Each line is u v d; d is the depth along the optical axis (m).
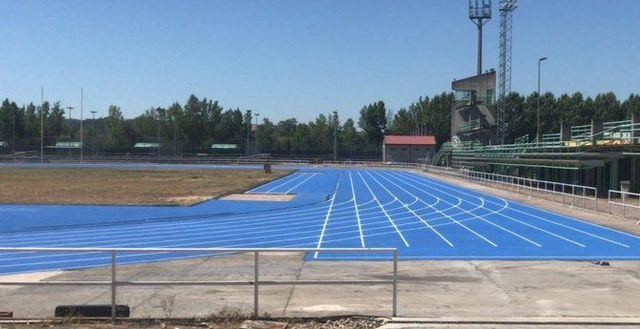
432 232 24.66
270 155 140.75
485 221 28.58
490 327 9.20
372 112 166.50
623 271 15.51
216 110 161.25
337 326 9.24
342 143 158.88
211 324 9.30
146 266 16.20
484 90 99.75
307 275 14.71
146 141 157.88
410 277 14.48
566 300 11.67
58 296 11.78
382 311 10.37
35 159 123.69
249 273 14.80
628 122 43.97
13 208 34.84
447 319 9.62
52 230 25.94
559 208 34.22
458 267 16.22
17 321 9.47
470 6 104.75
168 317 9.69
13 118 154.38
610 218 29.19
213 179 64.88
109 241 22.72
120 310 9.96
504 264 16.83
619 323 9.52
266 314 9.89
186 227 26.80
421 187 53.75
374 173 83.19
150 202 38.22
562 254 18.97
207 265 16.30
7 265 16.66
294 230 25.58
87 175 70.12
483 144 91.06
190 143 157.12
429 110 156.62
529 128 119.19
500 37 95.25
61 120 165.00
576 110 120.31
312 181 63.53
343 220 29.17
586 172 46.59
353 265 16.45
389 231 25.05
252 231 25.34
